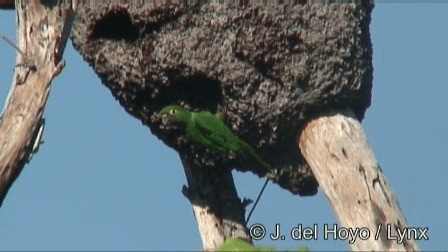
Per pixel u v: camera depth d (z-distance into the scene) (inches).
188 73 1087.6
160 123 1125.1
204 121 1102.4
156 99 1114.7
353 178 1055.6
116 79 1110.4
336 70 1079.0
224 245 903.1
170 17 1086.4
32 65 1095.0
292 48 1077.8
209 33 1082.1
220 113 1108.5
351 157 1064.2
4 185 1088.2
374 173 1056.8
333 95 1080.2
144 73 1097.4
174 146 1139.9
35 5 1099.9
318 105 1082.1
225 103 1099.9
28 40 1098.1
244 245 900.0
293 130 1094.4
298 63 1076.5
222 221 1159.0
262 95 1083.9
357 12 1088.2
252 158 1115.3
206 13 1083.3
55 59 1096.8
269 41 1074.1
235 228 1155.3
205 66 1081.4
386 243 1026.7
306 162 1107.9
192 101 1116.5
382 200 1043.3
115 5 1093.8
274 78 1082.7
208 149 1119.0
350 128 1079.0
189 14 1084.5
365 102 1102.4
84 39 1109.1
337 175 1061.8
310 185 1120.8
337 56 1079.0
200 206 1165.1
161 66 1090.1
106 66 1107.3
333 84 1079.6
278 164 1113.4
